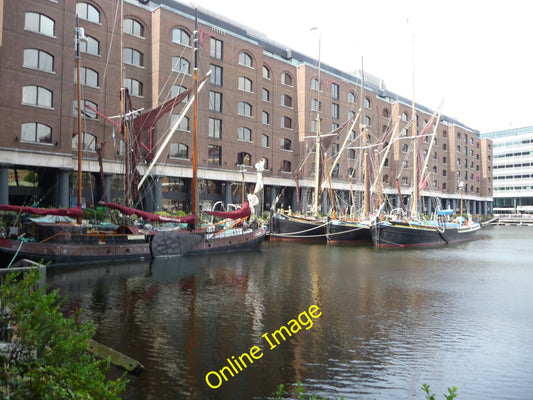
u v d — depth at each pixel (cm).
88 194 4194
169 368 1002
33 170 3856
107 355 974
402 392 901
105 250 2691
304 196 6262
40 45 3625
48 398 470
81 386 502
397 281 2242
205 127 4978
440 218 6419
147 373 969
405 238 4575
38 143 3584
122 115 3481
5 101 3419
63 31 3769
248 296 1803
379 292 1941
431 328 1374
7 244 2241
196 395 867
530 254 3797
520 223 10375
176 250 3106
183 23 4741
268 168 5894
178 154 4697
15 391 496
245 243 3647
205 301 1695
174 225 3506
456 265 2962
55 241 2497
